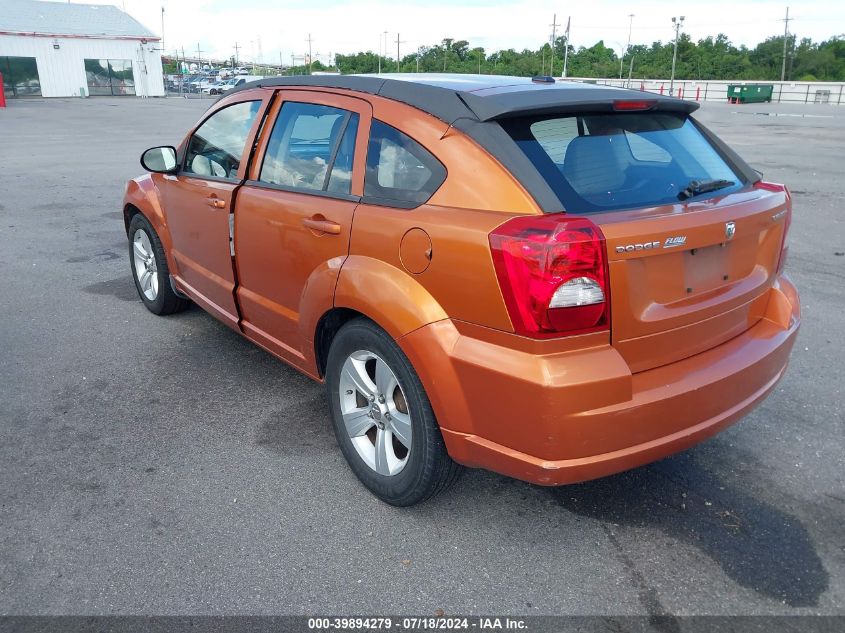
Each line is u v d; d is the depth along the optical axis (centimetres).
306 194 336
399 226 278
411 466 291
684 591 265
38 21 4603
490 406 252
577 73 9775
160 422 386
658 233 248
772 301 320
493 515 309
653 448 258
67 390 423
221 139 421
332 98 338
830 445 367
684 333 270
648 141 300
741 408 288
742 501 320
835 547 290
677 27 8231
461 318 257
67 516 304
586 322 240
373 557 281
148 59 5022
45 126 2311
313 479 334
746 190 308
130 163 1453
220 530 296
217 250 417
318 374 350
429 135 281
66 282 642
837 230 848
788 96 6191
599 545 290
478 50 10306
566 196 254
